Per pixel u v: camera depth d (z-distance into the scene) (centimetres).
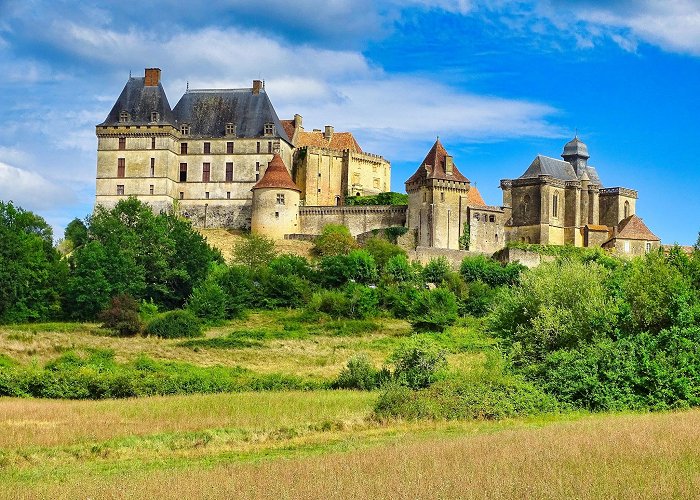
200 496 2431
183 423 4222
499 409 4444
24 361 6856
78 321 9400
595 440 3091
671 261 7125
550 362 5091
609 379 4734
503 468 2655
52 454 3497
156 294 10244
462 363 5794
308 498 2369
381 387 5456
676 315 5244
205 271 10612
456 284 10606
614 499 2272
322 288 10750
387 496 2364
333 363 7375
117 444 3681
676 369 4659
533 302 6197
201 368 6744
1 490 2623
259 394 5322
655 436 3127
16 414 4406
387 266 11162
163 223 10912
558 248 12556
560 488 2364
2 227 9531
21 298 9269
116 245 10025
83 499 2450
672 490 2338
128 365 6781
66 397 5375
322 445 3650
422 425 4175
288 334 8769
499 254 12400
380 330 9088
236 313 9775
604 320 5391
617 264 11075
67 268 10188
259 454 3459
